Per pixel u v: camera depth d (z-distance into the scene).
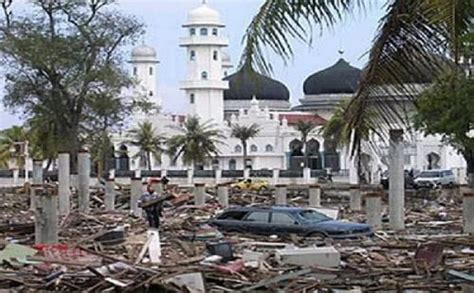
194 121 107.62
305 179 90.12
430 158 94.50
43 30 74.81
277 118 110.56
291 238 35.59
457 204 57.88
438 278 24.64
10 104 76.69
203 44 119.19
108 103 76.69
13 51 73.88
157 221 38.62
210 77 119.06
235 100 120.06
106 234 32.66
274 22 13.05
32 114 76.81
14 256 27.47
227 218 38.62
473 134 44.47
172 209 52.62
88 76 74.81
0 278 24.14
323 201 64.31
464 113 42.47
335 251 26.70
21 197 67.31
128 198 60.12
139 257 27.95
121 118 78.50
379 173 58.00
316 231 36.53
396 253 30.83
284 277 23.70
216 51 120.06
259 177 92.06
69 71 75.12
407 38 13.80
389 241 35.06
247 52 13.02
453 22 12.48
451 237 35.88
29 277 24.59
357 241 35.41
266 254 27.88
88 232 40.25
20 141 101.81
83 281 23.83
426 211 53.16
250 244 33.41
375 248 32.56
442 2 12.56
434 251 27.08
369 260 28.41
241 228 37.84
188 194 59.28
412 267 26.14
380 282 24.00
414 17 13.62
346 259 28.67
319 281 23.88
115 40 75.94
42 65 73.69
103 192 63.34
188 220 44.31
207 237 35.34
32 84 75.69
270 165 109.00
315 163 100.81
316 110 105.69
